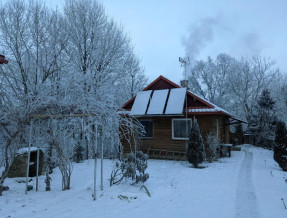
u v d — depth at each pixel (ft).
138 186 24.47
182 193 22.49
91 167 38.60
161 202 19.77
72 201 20.04
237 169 34.22
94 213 17.08
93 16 58.49
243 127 94.94
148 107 47.93
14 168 30.73
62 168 24.34
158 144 48.70
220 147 49.75
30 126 24.14
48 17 49.75
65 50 51.08
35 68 40.04
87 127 22.31
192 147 37.11
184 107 47.32
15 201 20.04
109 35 60.18
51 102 22.81
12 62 43.11
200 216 16.35
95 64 56.39
